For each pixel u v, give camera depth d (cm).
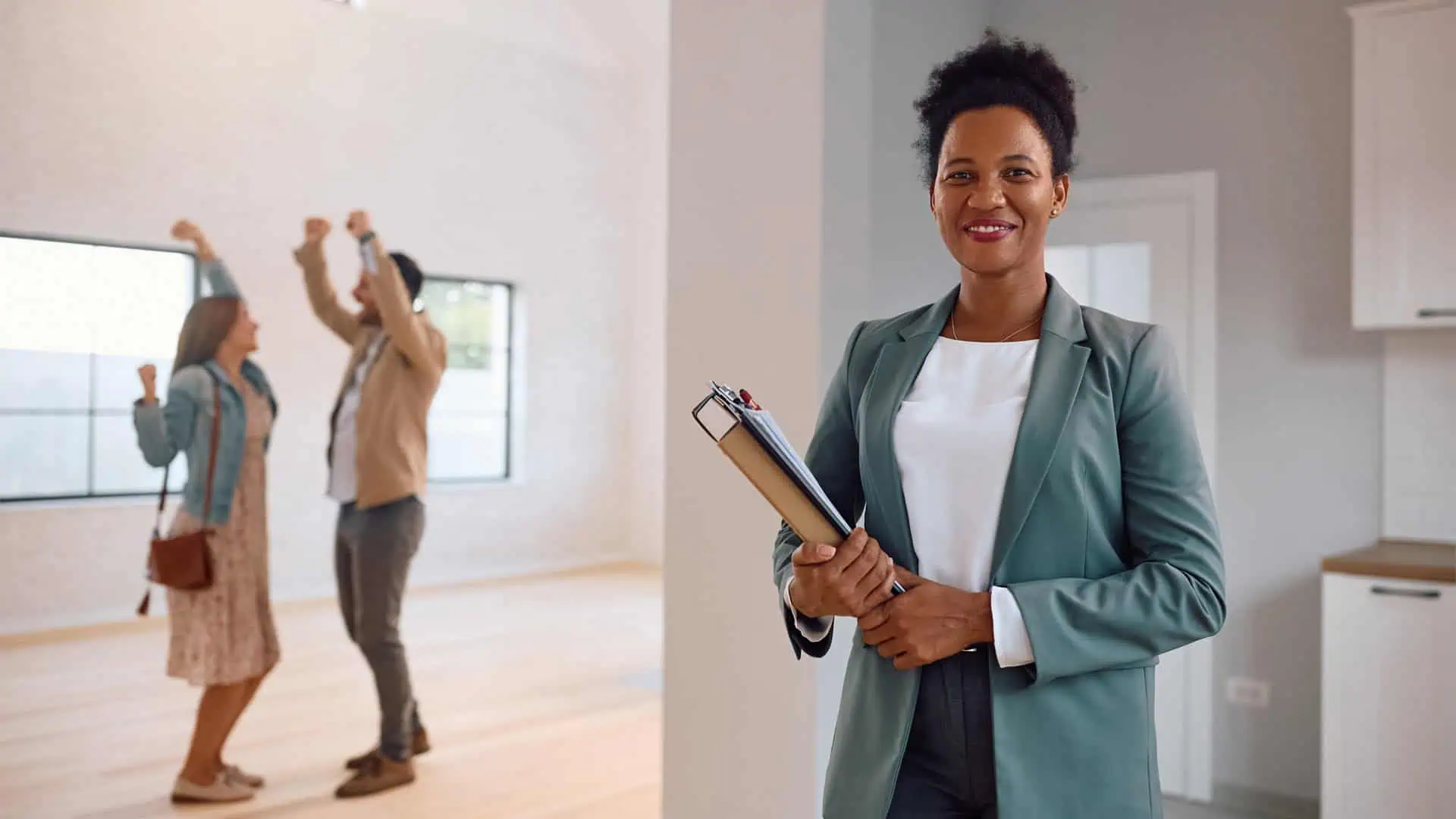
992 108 111
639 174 840
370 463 344
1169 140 333
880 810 112
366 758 356
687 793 237
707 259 236
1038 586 105
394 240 708
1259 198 320
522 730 412
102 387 607
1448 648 260
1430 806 262
